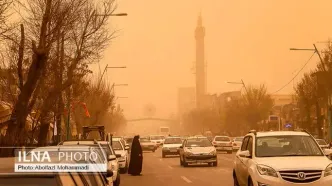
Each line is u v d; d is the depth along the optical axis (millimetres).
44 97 46938
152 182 41344
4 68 45438
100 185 14195
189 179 43344
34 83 38812
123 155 51094
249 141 27281
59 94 47062
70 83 46156
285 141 25891
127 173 51219
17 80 46812
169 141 87375
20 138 38281
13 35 39312
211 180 42094
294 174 22859
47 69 45312
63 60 46000
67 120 68562
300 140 25984
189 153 58531
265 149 25484
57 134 57000
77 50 45812
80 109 86625
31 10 42375
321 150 25609
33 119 47156
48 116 47469
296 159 23953
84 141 29953
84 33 45531
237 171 28125
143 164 66250
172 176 46875
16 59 44938
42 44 38844
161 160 76688
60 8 41375
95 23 45781
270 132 26969
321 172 23016
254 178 23641
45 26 39375
